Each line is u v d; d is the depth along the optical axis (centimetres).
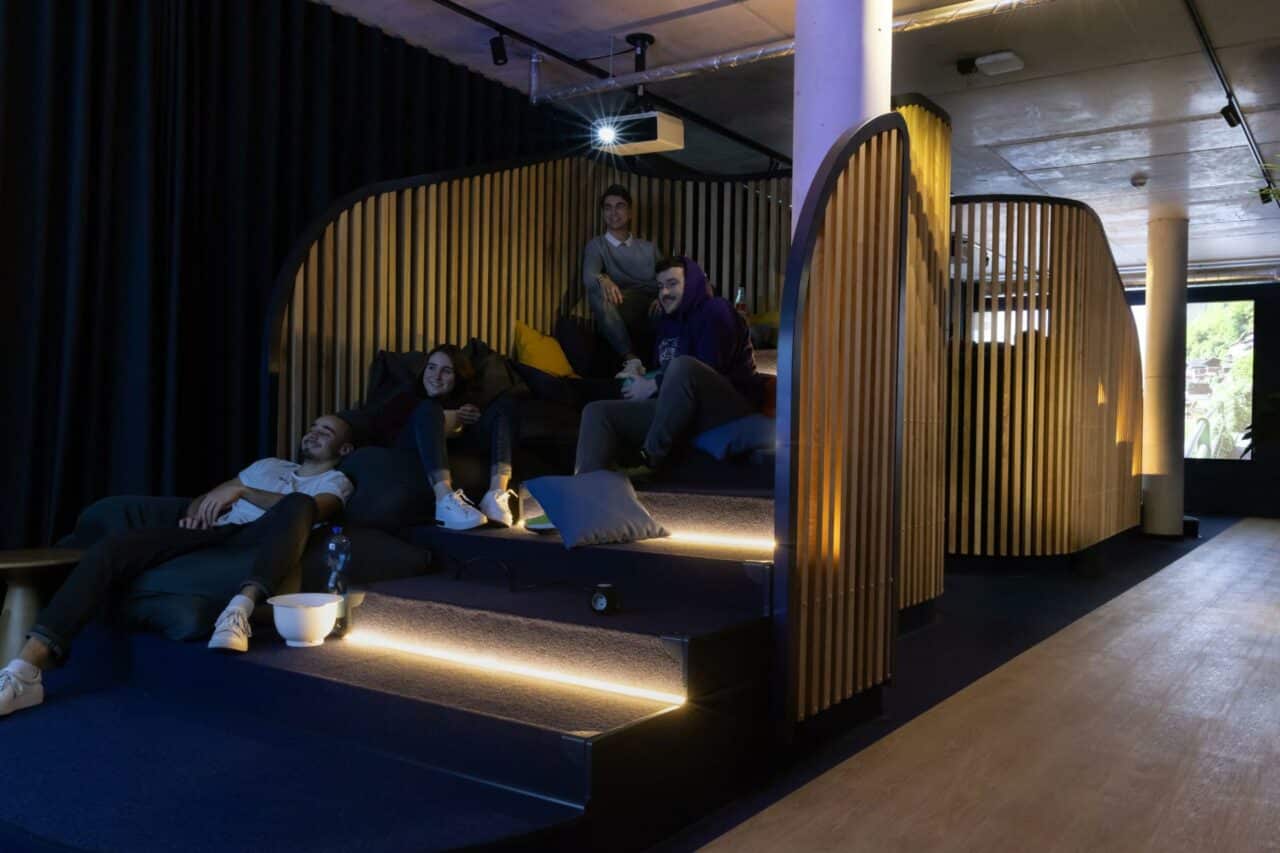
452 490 383
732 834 250
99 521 383
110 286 445
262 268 495
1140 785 285
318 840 212
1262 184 889
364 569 349
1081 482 703
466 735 249
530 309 567
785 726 292
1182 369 995
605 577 335
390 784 247
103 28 438
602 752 229
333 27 538
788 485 292
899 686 392
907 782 288
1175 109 699
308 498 349
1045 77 642
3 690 299
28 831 216
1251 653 455
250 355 493
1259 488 1312
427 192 502
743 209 629
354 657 307
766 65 625
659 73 618
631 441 401
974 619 527
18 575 341
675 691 261
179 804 232
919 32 574
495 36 577
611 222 569
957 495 691
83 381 436
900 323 364
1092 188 919
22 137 417
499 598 318
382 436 429
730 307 424
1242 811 266
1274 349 1305
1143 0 528
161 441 455
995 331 677
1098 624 522
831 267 314
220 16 479
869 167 339
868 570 346
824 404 311
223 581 329
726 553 323
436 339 507
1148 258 1025
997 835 249
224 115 483
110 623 340
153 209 447
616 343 553
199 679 313
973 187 924
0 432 413
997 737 329
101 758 263
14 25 414
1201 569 755
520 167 556
